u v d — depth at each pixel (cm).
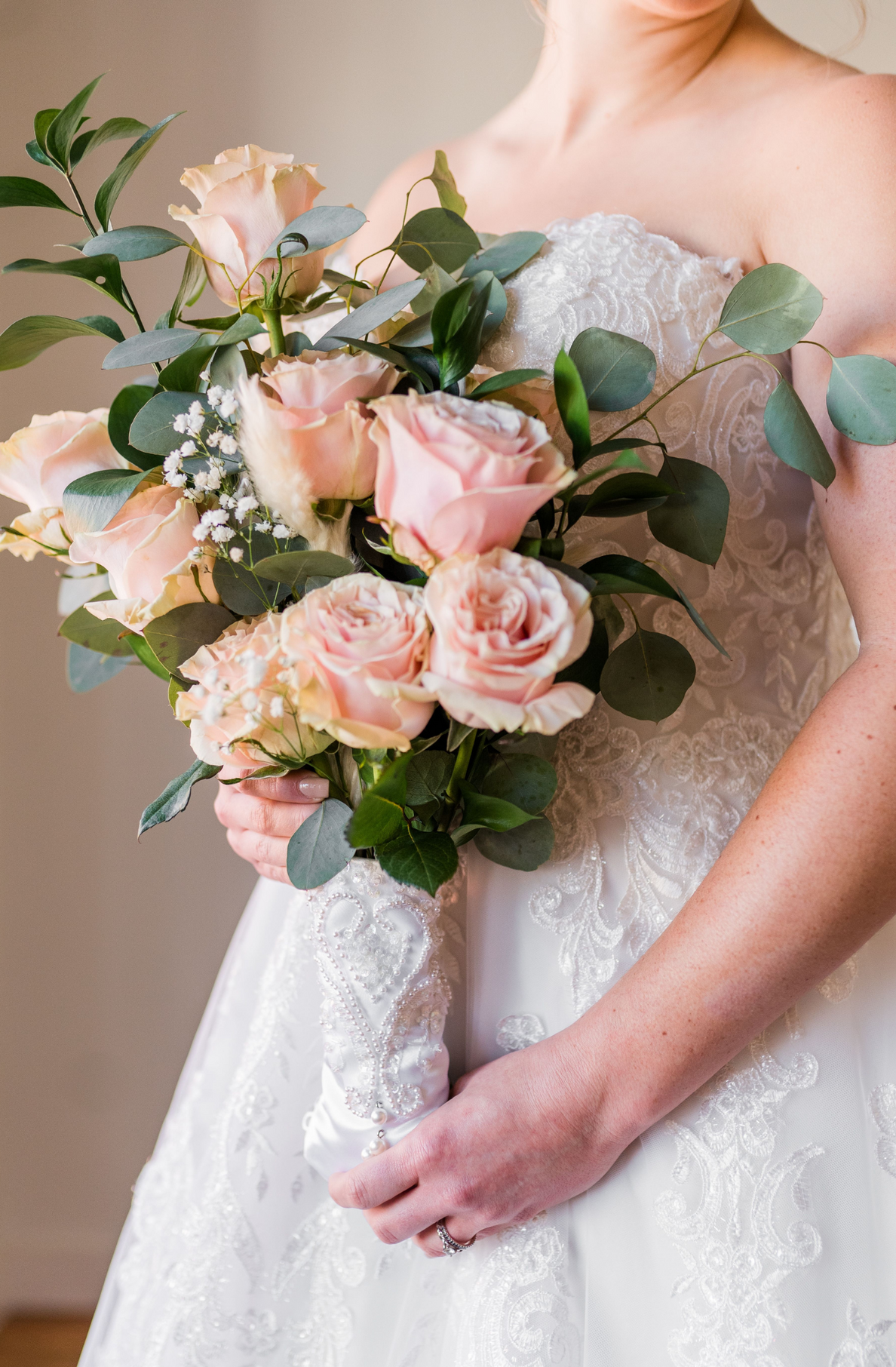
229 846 171
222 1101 94
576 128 90
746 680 75
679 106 86
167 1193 93
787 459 64
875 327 65
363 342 63
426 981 68
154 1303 85
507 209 91
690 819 71
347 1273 79
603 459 73
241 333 66
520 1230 67
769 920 60
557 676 66
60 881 172
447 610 51
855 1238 64
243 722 60
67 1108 174
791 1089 67
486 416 55
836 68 80
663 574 73
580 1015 70
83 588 90
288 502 59
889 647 61
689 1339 64
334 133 159
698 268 75
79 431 70
